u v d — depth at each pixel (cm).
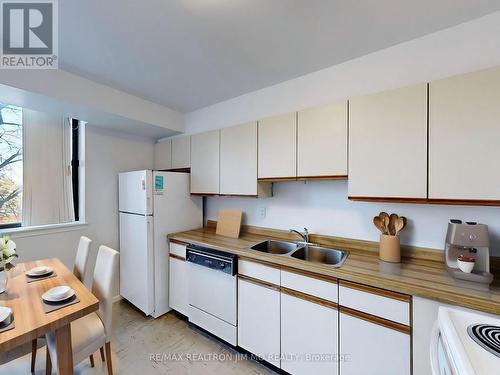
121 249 272
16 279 156
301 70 194
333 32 146
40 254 223
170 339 209
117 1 119
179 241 237
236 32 145
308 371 151
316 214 207
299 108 204
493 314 100
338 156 162
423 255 160
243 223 256
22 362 177
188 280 225
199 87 224
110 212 275
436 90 129
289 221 223
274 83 217
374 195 148
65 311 118
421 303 115
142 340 207
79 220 260
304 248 199
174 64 182
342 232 194
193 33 145
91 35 146
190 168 267
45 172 234
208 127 271
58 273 167
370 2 122
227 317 192
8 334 100
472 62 138
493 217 139
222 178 233
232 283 188
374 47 163
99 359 184
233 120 249
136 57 171
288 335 160
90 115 226
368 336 130
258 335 175
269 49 164
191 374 171
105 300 156
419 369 116
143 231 238
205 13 128
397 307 121
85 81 201
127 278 262
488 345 69
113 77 201
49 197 237
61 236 237
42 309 120
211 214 287
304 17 132
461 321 81
